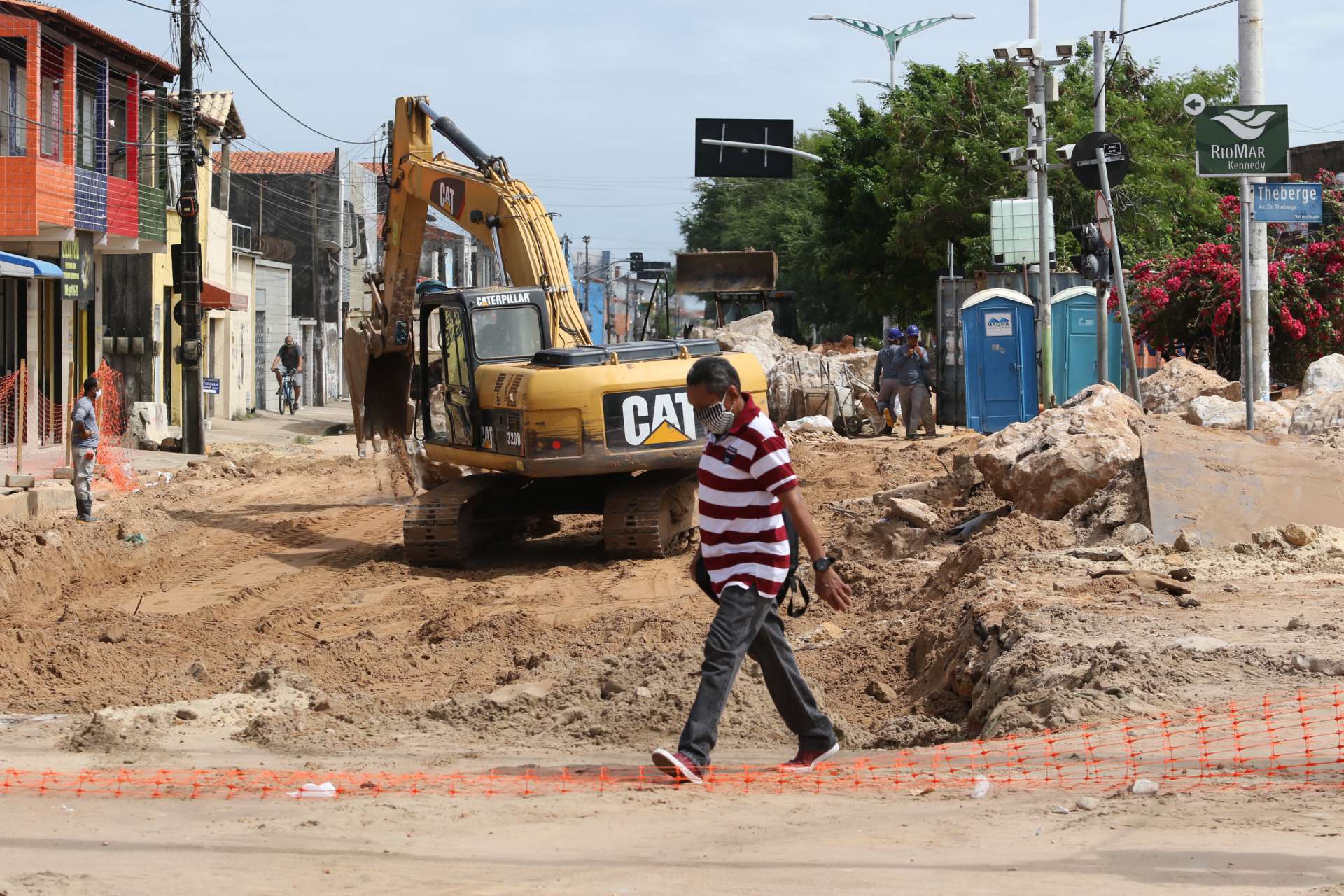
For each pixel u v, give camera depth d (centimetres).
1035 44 3194
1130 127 5266
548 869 648
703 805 801
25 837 720
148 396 4478
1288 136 1820
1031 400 3509
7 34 3266
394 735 1112
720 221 11388
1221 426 1870
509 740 1095
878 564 1864
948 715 1186
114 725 1082
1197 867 606
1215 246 3039
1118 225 5047
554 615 1700
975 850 657
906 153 5622
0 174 3281
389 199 2564
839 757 975
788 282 9556
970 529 1891
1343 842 638
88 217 3603
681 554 2150
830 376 3897
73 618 1659
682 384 2056
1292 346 3020
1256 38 2172
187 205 3753
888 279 6359
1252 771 789
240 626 1669
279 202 7062
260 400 6125
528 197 2364
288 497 2914
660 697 1142
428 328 2312
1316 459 1620
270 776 925
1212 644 1102
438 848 699
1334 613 1220
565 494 2209
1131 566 1470
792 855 665
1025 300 3494
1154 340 3175
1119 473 1736
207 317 5050
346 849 693
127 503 2712
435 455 2266
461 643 1520
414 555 2084
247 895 596
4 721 1183
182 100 3725
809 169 6669
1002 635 1202
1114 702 971
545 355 2081
